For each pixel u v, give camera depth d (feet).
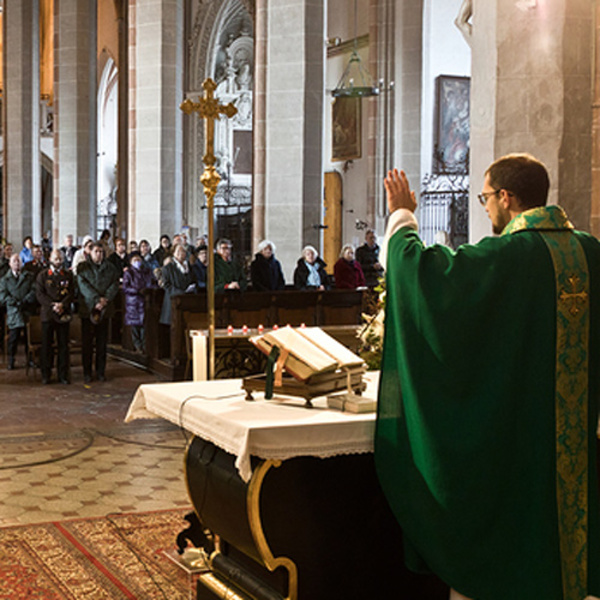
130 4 58.95
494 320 9.82
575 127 20.25
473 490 9.72
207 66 94.84
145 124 58.29
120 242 56.54
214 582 12.39
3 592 14.07
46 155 116.37
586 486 10.11
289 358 11.28
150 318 41.65
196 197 96.17
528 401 9.93
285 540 10.84
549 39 20.03
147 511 18.84
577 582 9.97
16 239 87.10
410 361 9.93
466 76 73.15
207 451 12.12
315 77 46.01
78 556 15.80
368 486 11.35
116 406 32.24
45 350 37.29
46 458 23.81
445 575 9.83
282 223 46.50
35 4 87.51
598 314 10.29
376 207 72.69
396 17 71.72
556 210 10.28
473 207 21.34
